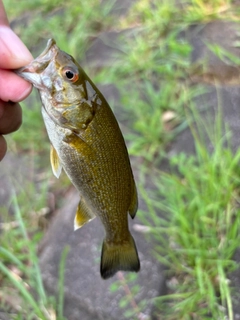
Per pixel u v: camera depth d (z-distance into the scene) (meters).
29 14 0.67
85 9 0.59
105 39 0.54
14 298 0.35
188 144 0.39
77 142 0.22
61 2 0.66
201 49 0.47
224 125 0.39
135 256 0.25
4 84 0.22
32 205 0.41
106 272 0.25
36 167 0.44
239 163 0.36
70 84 0.22
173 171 0.38
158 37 0.51
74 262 0.34
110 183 0.23
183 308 0.29
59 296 0.33
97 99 0.22
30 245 0.34
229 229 0.32
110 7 0.59
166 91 0.44
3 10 0.23
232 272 0.31
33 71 0.22
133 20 0.56
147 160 0.40
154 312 0.30
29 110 0.49
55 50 0.22
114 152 0.22
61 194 0.41
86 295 0.32
